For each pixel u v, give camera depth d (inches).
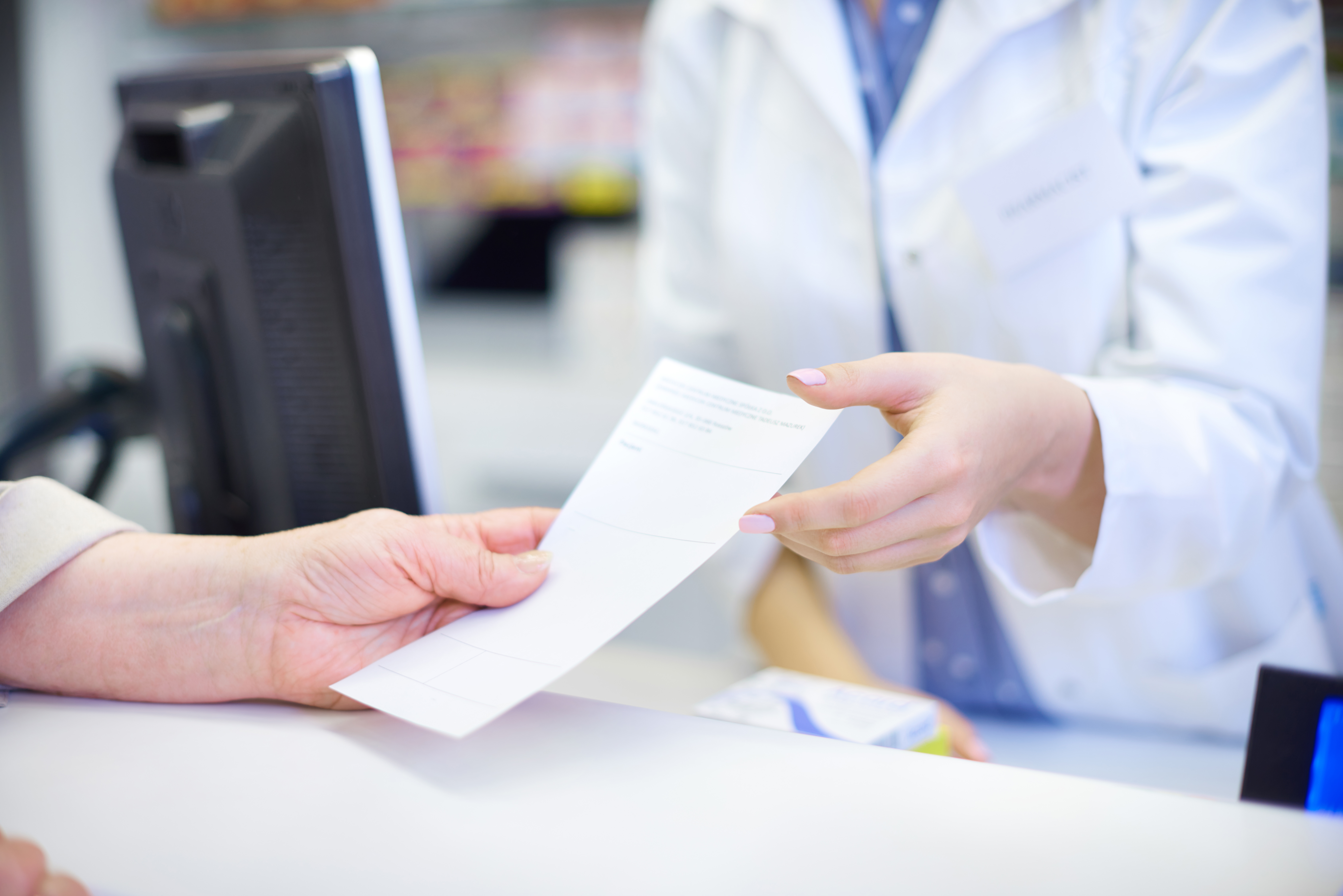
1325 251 31.8
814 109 40.4
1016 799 17.8
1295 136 31.1
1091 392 27.7
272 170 28.2
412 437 30.4
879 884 15.5
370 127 28.1
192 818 17.7
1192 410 29.2
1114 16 34.7
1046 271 36.2
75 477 77.2
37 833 17.3
